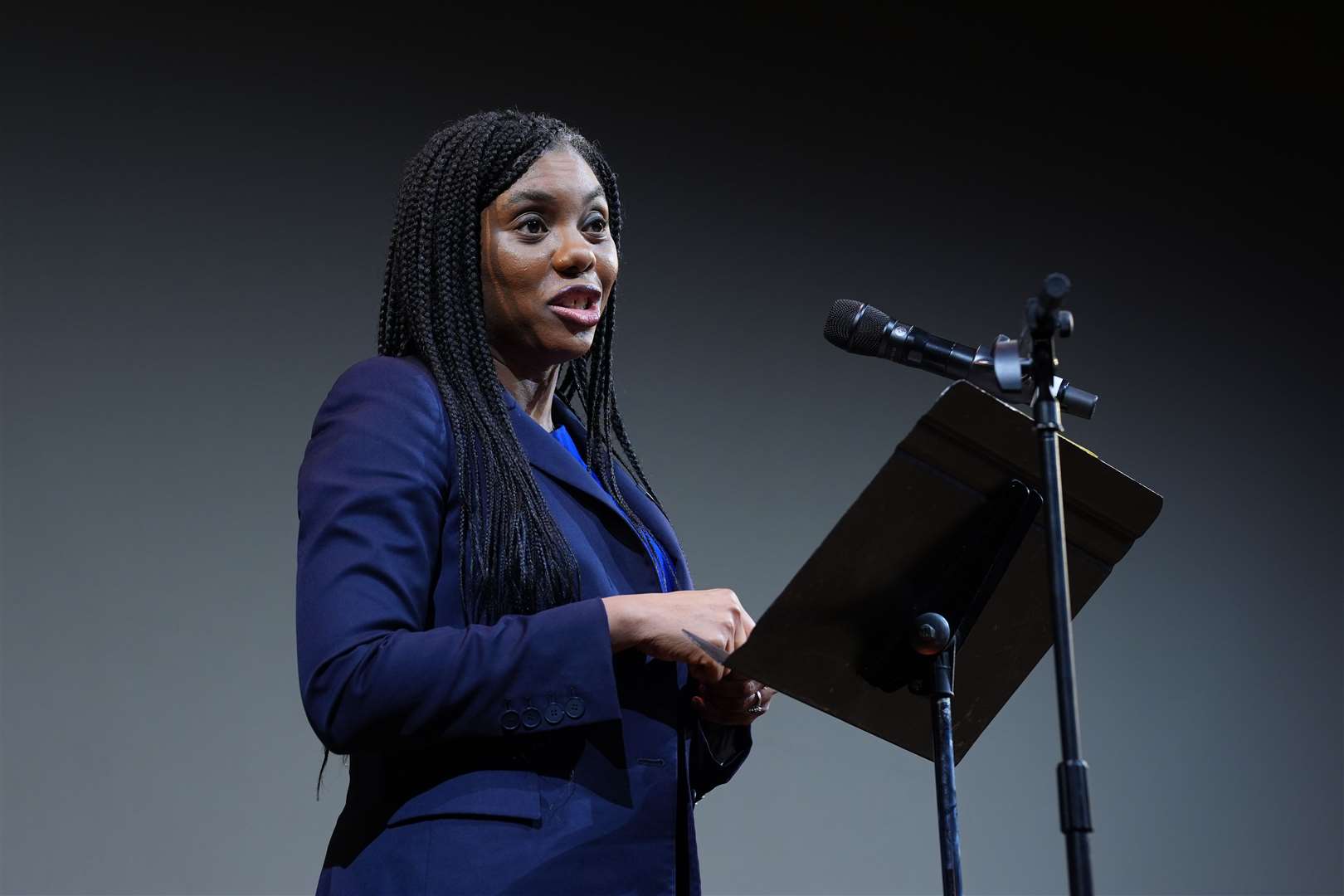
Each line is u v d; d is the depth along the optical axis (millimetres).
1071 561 4430
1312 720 12828
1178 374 13195
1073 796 3508
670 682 4496
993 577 4199
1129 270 13195
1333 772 12750
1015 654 4582
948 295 12602
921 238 12617
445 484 4355
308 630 3955
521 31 11531
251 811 9633
